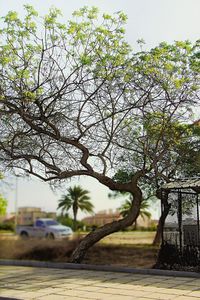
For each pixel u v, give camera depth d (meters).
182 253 12.73
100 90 13.80
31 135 14.05
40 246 19.55
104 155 14.60
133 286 9.98
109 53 13.47
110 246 20.36
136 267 13.31
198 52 13.66
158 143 14.46
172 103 14.04
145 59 13.55
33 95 12.93
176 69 13.67
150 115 14.20
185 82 13.77
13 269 13.53
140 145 14.81
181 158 14.98
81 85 13.68
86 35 13.34
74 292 9.29
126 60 13.59
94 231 14.90
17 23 13.02
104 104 13.96
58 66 13.47
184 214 14.82
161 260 12.91
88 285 10.20
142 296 8.77
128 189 14.80
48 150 14.55
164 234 13.85
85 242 14.80
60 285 10.23
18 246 20.70
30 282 10.74
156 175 14.52
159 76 13.70
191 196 15.02
